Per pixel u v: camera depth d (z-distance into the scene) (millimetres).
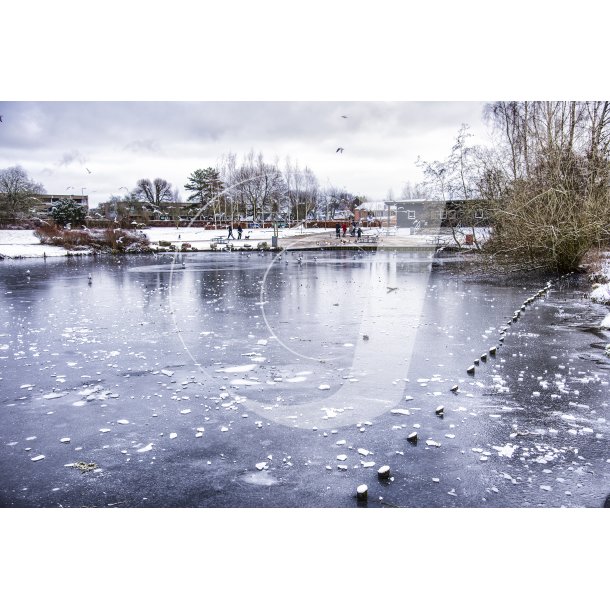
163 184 61094
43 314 11852
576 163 18312
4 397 6055
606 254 19906
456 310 11695
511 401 5742
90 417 5391
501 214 20562
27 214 47125
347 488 3887
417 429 4969
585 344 8469
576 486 3893
